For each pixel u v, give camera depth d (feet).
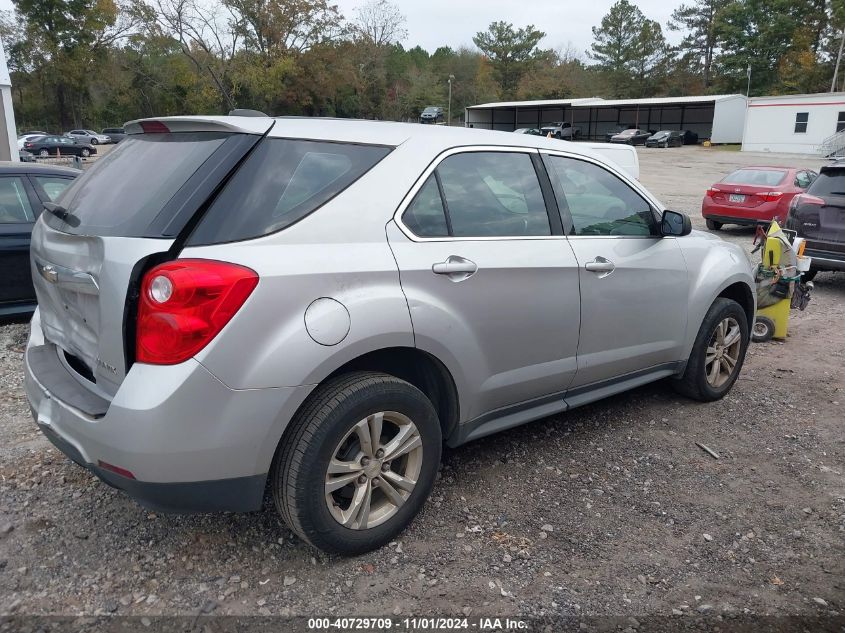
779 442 13.73
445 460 12.54
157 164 9.17
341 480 9.07
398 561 9.54
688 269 14.17
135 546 9.73
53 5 218.59
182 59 193.16
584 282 11.93
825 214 27.25
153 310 7.82
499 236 10.86
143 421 7.75
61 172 21.74
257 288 8.09
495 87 311.88
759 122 151.43
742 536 10.41
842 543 10.28
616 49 310.24
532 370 11.47
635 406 15.40
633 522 10.69
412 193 9.87
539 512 10.88
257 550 9.71
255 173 8.71
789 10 253.03
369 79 225.97
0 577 8.98
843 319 24.47
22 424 13.75
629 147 29.60
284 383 8.29
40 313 11.00
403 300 9.30
